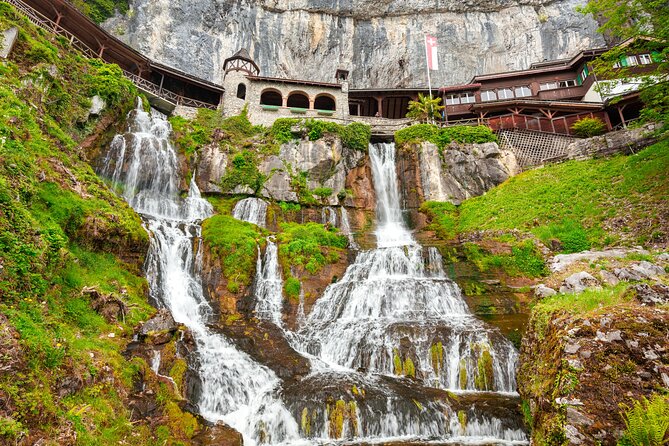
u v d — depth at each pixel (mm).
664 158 19656
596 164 23688
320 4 52406
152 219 18891
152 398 9023
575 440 6254
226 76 35438
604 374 6785
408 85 50406
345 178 28469
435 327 13680
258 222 24281
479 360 12086
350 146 29547
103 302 10922
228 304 15977
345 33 52500
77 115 21234
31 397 6184
